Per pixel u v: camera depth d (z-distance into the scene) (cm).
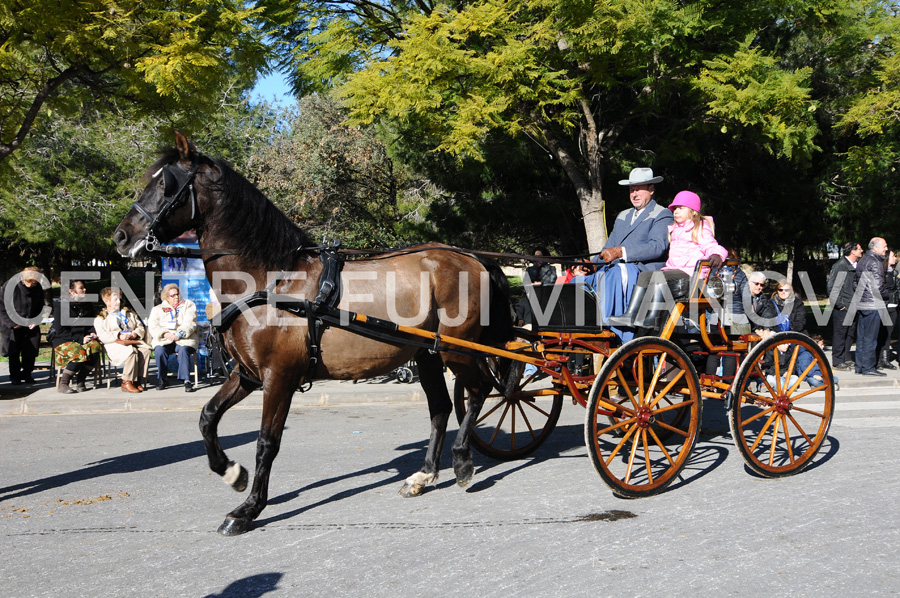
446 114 1158
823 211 1748
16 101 1137
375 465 647
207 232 491
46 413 962
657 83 1187
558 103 1193
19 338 1191
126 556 430
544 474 597
